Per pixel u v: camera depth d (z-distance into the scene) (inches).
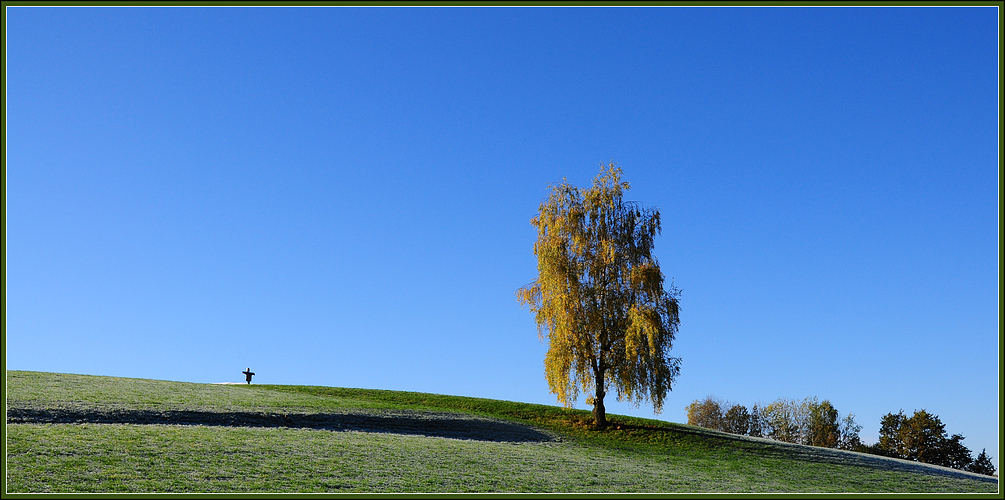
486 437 1667.1
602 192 1930.4
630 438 1793.8
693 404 3858.3
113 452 1089.4
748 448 1756.9
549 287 1870.1
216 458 1113.4
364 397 2324.1
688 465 1469.0
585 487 1123.3
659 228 1916.8
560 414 2145.7
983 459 3161.9
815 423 3371.1
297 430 1457.9
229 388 2162.9
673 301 1839.3
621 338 1849.2
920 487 1349.7
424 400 2317.9
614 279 1873.8
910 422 3319.4
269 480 1014.4
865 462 1673.2
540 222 1948.8
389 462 1199.6
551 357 1843.0
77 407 1459.2
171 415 1497.3
